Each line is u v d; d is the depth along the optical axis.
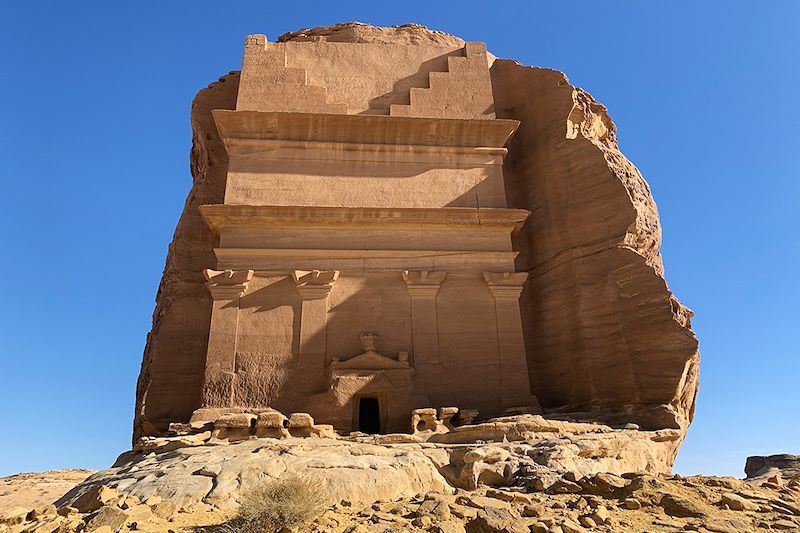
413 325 15.62
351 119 17.53
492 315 16.00
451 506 6.80
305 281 15.65
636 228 16.09
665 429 12.87
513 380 15.30
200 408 14.15
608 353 15.11
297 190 17.05
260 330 15.12
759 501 7.07
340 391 14.16
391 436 11.58
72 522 6.40
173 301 16.88
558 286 16.98
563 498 7.47
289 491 6.43
